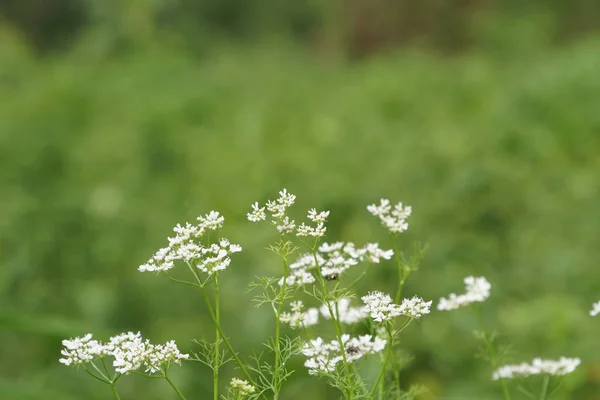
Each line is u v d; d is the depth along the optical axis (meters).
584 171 8.02
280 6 27.80
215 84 13.55
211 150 9.05
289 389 5.20
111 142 9.04
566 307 5.66
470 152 8.28
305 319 2.59
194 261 2.22
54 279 6.36
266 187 7.59
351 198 7.30
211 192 7.64
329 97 12.68
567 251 6.63
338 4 22.31
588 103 9.66
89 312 5.91
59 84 11.77
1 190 7.62
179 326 5.71
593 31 20.06
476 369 5.44
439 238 6.77
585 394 4.94
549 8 20.45
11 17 25.78
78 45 19.36
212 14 27.08
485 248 6.65
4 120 9.58
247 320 5.66
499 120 9.51
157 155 8.74
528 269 6.51
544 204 7.38
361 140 9.42
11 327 3.39
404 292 6.11
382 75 14.10
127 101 11.56
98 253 6.57
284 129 10.38
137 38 18.83
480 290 2.97
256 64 17.31
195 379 5.32
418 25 21.00
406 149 8.66
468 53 18.92
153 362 2.20
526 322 5.65
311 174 7.94
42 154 8.43
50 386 5.16
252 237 6.59
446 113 10.90
